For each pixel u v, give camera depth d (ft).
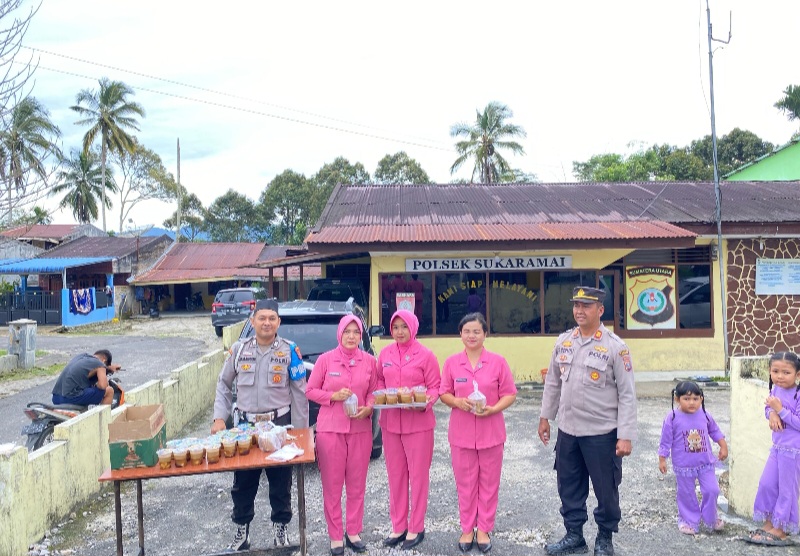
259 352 15.80
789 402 15.28
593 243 36.68
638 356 40.96
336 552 15.46
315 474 21.95
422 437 15.96
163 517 18.38
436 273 38.75
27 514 16.16
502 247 36.91
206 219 183.93
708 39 39.99
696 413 16.55
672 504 18.66
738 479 17.69
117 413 21.67
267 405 15.66
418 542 16.07
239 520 15.42
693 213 43.70
